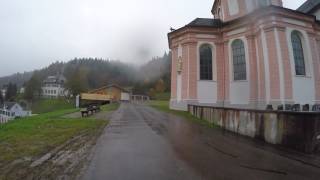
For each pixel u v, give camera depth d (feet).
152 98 290.76
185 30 100.32
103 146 34.96
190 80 98.07
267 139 40.70
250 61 92.68
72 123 57.41
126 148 34.09
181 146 36.35
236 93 95.76
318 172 26.37
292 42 87.81
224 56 100.32
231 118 50.83
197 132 48.60
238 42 97.09
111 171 24.54
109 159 28.63
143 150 33.22
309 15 90.07
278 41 84.02
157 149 34.01
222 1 110.83
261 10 87.86
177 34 103.60
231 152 33.81
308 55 89.25
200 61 100.32
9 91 434.30
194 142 39.42
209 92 98.94
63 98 359.46
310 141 34.01
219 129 52.54
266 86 85.76
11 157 28.58
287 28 86.02
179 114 81.71
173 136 43.80
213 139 42.27
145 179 22.59
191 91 97.60
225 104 98.07
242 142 40.37
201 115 69.00
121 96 285.43
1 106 348.79
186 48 100.01
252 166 27.78
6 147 33.24
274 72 83.71
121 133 45.60
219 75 100.07
